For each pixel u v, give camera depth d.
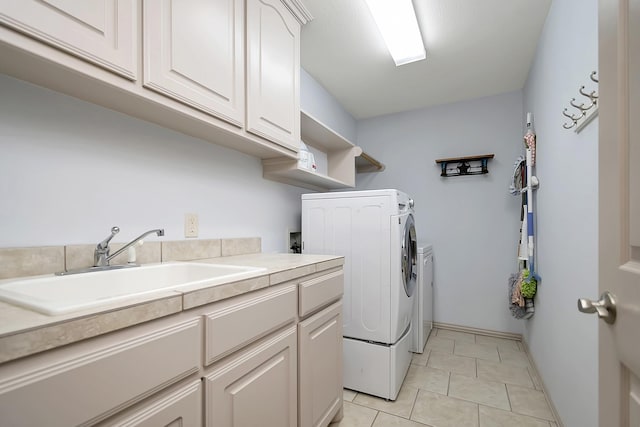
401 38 1.95
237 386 0.91
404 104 3.19
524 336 2.67
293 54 1.69
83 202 1.06
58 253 0.98
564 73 1.54
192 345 0.76
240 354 0.94
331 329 1.51
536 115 2.24
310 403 1.30
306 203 2.12
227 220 1.70
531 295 2.23
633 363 0.54
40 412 0.48
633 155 0.56
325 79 2.63
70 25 0.75
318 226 2.08
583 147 1.30
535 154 2.26
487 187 3.00
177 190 1.41
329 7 1.75
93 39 0.80
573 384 1.42
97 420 0.56
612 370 0.62
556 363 1.70
